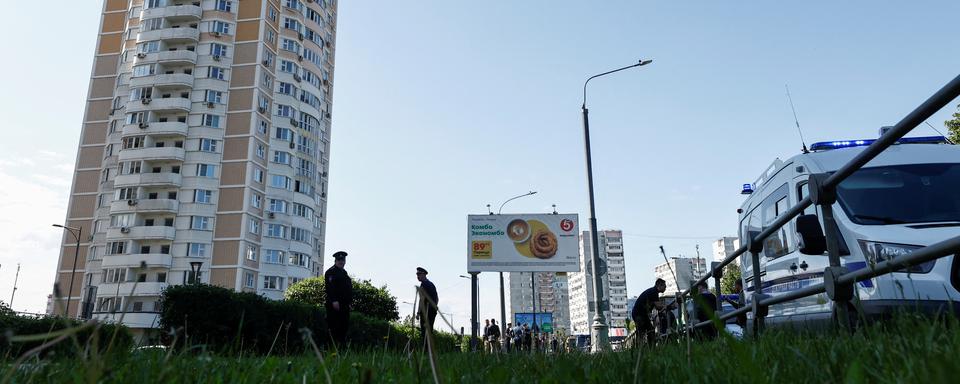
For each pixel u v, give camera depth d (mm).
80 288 63188
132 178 62844
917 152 6535
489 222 36500
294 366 2803
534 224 36438
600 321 20328
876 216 5902
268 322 12195
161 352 2662
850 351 2201
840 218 6027
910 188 6098
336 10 85938
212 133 65062
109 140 66000
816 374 1710
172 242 61969
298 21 72625
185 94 66312
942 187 6035
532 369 2699
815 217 4527
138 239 61469
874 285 5043
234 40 68375
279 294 65562
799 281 6672
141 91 65625
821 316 5926
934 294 4809
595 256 21203
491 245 36188
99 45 70750
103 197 64625
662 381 1957
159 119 65625
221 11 68188
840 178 3842
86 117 68562
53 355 2494
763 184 8664
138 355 2611
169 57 65688
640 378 1968
